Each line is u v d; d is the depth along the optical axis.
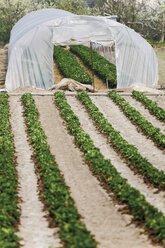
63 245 10.18
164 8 60.44
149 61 32.28
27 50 30.27
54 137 21.08
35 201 13.76
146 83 32.59
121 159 18.14
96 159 16.94
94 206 13.32
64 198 12.73
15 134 21.42
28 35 30.30
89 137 20.22
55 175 15.05
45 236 10.90
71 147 19.66
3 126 21.30
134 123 23.33
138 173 16.36
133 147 18.64
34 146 19.22
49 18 35.25
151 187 14.99
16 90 29.53
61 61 39.12
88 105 25.45
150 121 23.89
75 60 40.28
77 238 9.79
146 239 10.80
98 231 11.38
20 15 66.06
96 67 37.06
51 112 25.00
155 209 11.90
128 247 10.29
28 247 10.18
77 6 68.19
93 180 15.66
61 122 23.28
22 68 30.42
